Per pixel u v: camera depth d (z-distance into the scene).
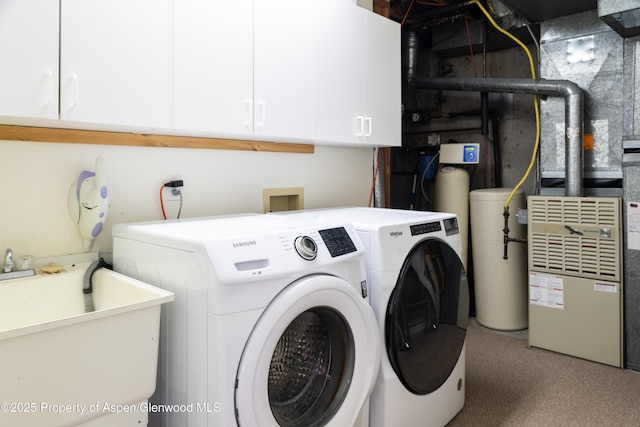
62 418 1.03
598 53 2.76
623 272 2.58
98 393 1.10
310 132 2.11
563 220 2.74
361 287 1.58
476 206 3.30
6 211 1.53
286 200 2.58
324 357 1.53
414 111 4.15
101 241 1.75
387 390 1.63
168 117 1.58
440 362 1.89
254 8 1.84
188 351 1.26
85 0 1.37
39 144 1.59
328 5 2.19
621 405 2.15
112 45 1.43
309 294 1.31
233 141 2.18
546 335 2.84
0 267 1.50
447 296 1.92
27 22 1.25
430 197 4.08
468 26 3.54
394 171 4.21
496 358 2.74
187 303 1.26
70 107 1.34
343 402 1.47
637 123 2.53
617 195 2.72
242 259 1.22
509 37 3.38
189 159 2.05
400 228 1.74
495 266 3.22
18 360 0.96
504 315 3.22
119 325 1.13
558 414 2.07
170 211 1.98
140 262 1.48
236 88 1.78
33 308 1.46
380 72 2.54
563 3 2.68
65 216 1.66
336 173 2.86
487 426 1.96
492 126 3.72
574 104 2.73
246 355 1.19
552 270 2.80
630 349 2.57
